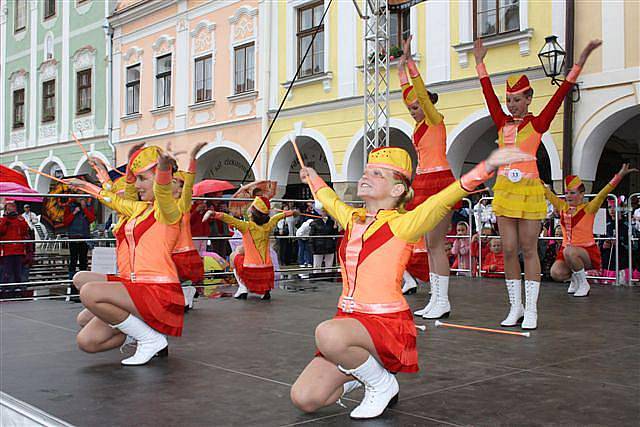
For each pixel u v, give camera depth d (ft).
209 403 12.26
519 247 20.48
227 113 59.77
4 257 34.24
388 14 36.17
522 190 19.56
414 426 10.86
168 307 15.37
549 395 12.62
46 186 85.25
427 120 21.38
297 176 60.75
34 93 85.92
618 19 35.22
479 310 23.75
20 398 12.64
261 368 15.06
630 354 16.30
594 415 11.37
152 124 68.03
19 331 20.11
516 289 20.36
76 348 17.47
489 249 36.01
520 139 19.62
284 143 54.19
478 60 20.42
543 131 19.47
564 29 37.35
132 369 14.98
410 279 29.19
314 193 12.57
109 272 26.25
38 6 85.10
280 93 54.95
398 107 45.42
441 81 43.21
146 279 15.42
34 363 15.62
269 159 55.77
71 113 79.51
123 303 14.80
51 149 83.10
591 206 27.27
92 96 76.48
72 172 79.61
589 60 36.37
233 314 23.43
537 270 19.81
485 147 48.06
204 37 61.93
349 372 10.89
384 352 10.87
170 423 11.11
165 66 66.90
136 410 11.84
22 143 88.28
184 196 15.69
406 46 20.95
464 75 42.27
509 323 20.30
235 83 59.16
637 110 35.14
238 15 58.29
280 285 33.47
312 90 52.24
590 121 36.42
